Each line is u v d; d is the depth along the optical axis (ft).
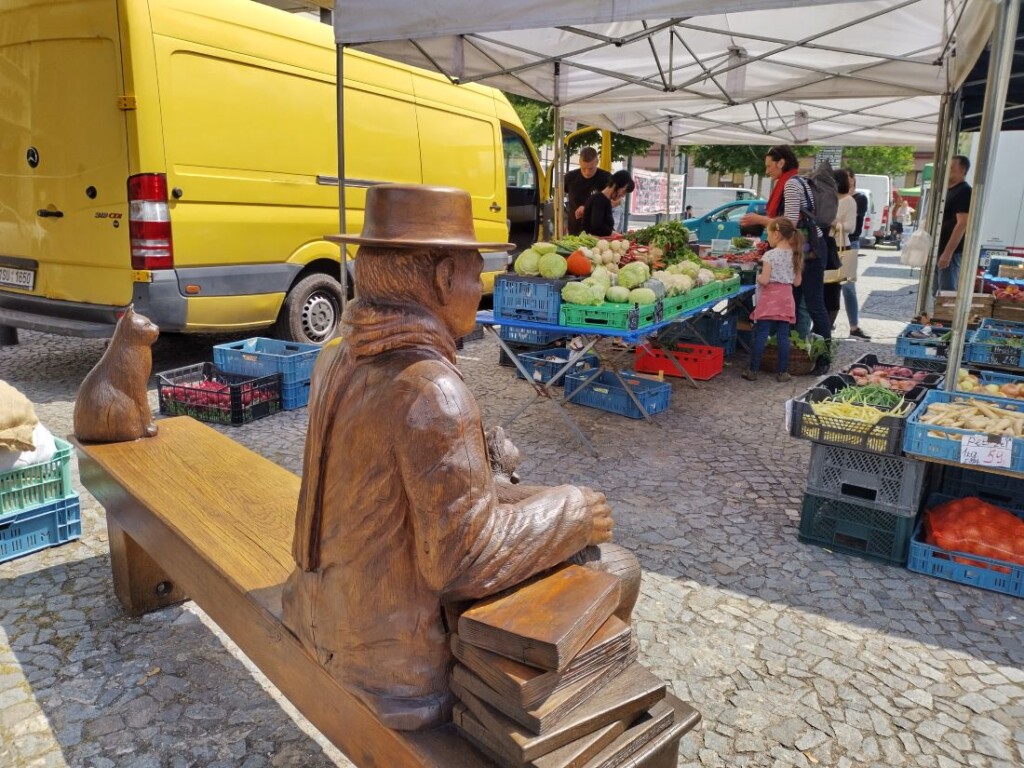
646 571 11.07
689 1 11.23
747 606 10.17
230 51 18.90
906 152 107.04
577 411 19.48
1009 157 36.81
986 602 10.42
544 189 34.86
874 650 9.23
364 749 4.93
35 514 10.85
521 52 20.47
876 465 11.37
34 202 19.29
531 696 4.08
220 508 7.86
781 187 25.25
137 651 8.75
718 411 19.88
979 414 11.48
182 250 18.29
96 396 9.71
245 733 7.52
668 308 17.61
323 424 4.74
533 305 16.52
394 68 23.73
